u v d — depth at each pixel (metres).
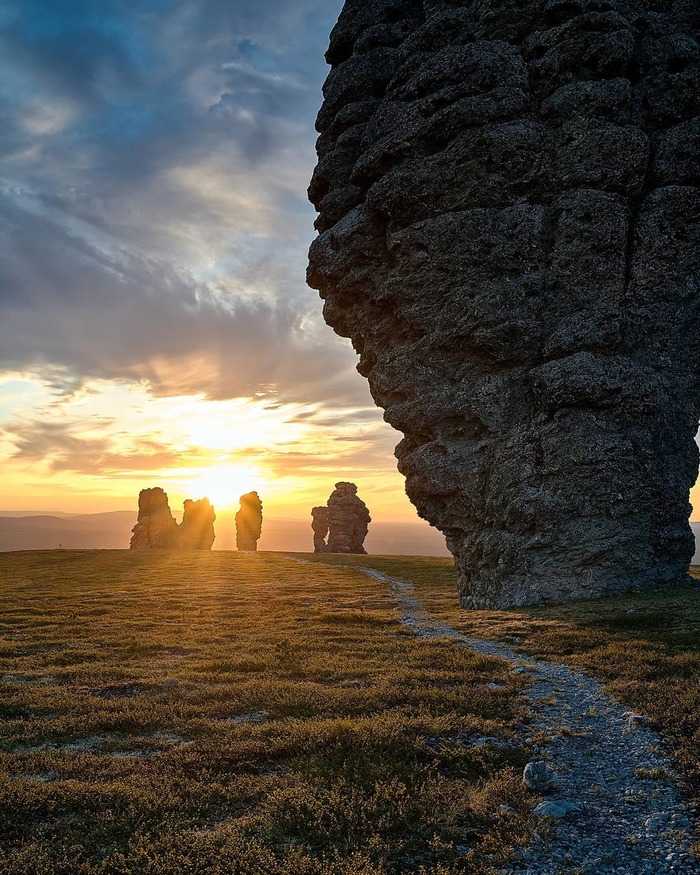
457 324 48.31
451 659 27.94
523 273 47.22
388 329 53.34
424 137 49.41
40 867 10.39
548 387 44.78
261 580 81.00
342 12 61.22
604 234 46.06
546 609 40.72
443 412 49.47
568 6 48.75
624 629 31.38
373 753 15.69
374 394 55.59
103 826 11.95
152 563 111.44
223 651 32.47
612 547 42.47
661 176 47.53
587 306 46.09
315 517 165.00
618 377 43.88
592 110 46.84
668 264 46.41
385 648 31.83
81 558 122.00
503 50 48.69
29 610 51.81
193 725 18.80
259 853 10.87
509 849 11.09
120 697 23.27
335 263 55.00
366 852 11.06
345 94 57.69
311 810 12.43
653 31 49.66
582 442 43.66
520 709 19.66
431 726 17.72
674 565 44.03
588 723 18.34
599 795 13.45
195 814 12.59
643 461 44.00
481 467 47.75
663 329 46.19
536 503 44.25
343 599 59.59
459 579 51.19
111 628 41.62
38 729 18.75
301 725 17.89
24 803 12.79
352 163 56.75
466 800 13.09
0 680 26.30
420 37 52.44
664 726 16.97
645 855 10.94
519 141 47.06
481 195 47.94
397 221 51.09
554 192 47.47
